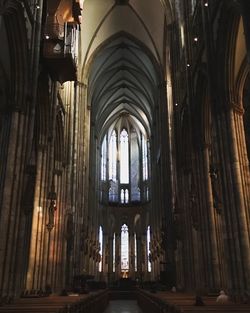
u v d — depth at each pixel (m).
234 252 13.77
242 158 14.85
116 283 48.47
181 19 25.69
